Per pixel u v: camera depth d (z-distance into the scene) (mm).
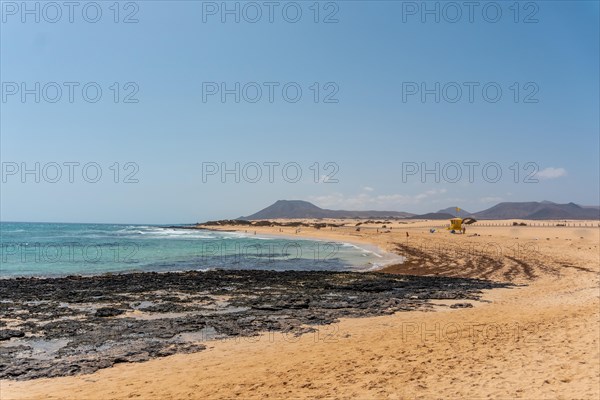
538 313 16547
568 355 10586
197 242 70375
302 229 121125
